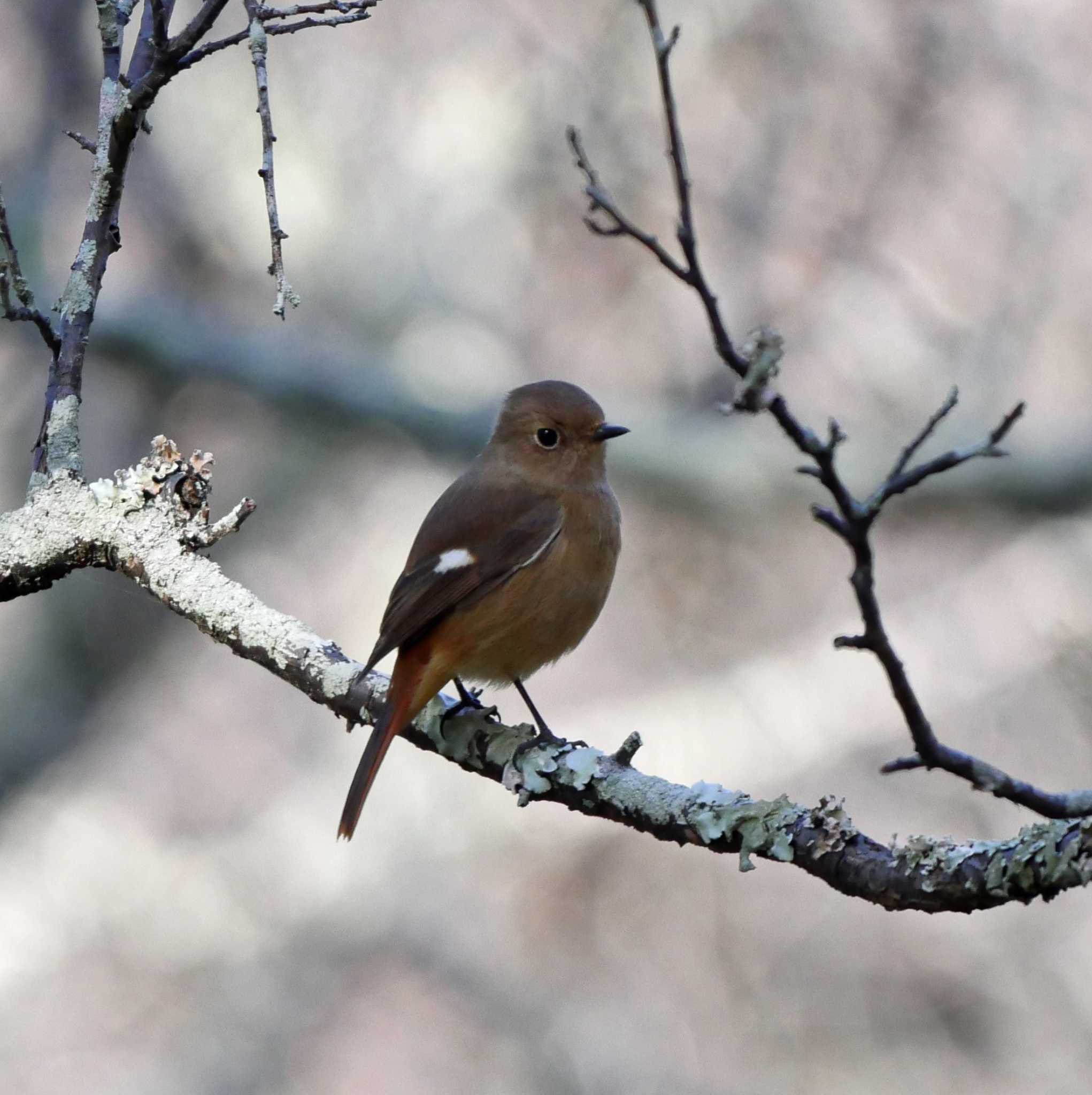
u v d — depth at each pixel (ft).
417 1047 46.73
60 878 49.78
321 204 51.49
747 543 49.80
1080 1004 45.03
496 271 50.90
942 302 48.16
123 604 51.67
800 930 47.60
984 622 48.32
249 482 52.95
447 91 50.65
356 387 47.29
